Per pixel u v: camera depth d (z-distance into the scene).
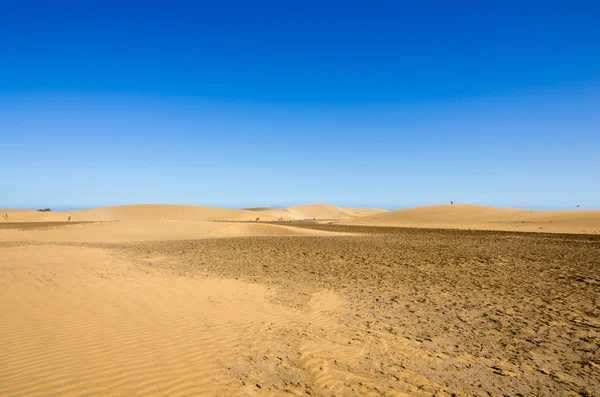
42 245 24.56
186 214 99.12
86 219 87.31
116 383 4.86
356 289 12.12
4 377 4.86
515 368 5.96
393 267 17.34
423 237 40.44
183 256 20.64
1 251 19.73
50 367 5.23
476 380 5.49
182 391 4.76
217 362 5.77
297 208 192.62
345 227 66.25
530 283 13.44
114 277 12.71
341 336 7.33
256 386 5.03
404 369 5.82
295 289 11.95
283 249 25.30
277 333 7.36
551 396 5.04
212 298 10.12
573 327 8.16
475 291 11.95
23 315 7.64
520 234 45.88
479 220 74.94
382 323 8.30
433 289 12.22
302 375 5.46
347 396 4.87
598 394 5.11
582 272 16.14
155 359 5.73
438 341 7.17
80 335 6.60
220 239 35.34
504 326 8.19
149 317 7.94
